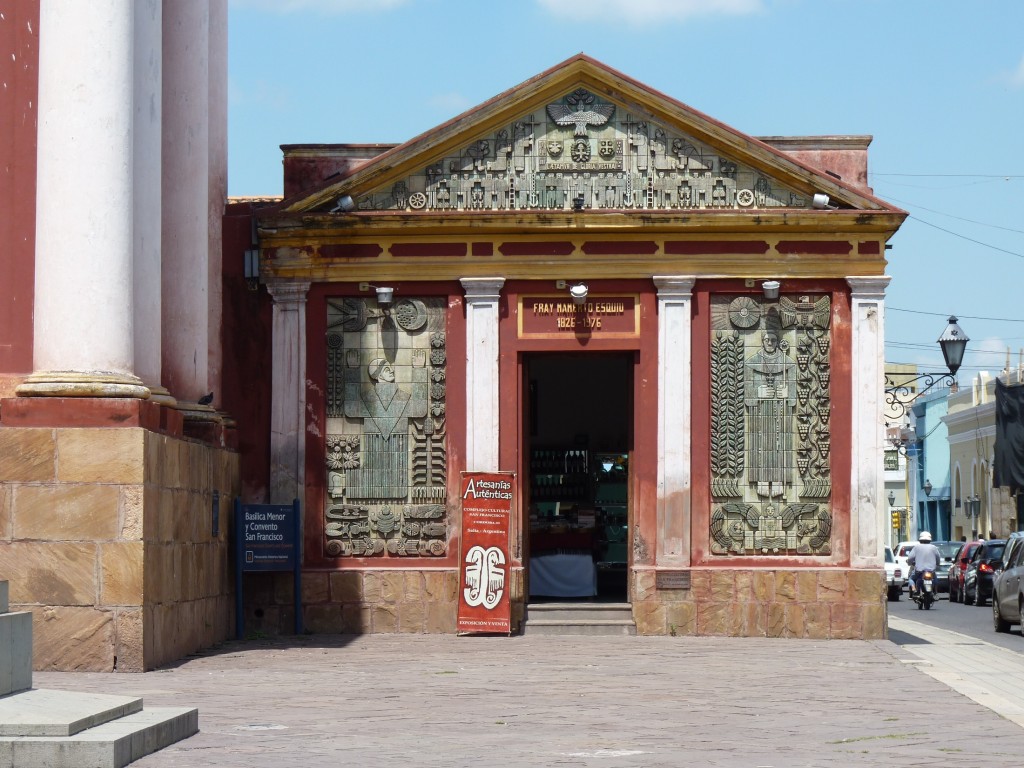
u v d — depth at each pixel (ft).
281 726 43.04
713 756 37.40
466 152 81.15
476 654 68.54
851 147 82.53
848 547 79.87
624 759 36.81
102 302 61.00
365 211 80.74
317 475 80.84
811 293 80.74
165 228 73.46
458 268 80.79
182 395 73.36
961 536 242.37
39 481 58.85
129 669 58.44
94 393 59.52
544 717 45.65
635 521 80.33
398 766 35.47
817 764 36.09
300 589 79.15
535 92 80.28
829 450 80.28
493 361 80.64
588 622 80.23
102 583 58.49
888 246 80.74
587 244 80.69
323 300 81.41
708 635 79.30
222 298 81.41
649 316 80.79
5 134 63.87
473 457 80.38
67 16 61.52
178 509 65.00
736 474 80.28
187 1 74.02
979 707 48.91
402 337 81.25
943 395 259.80
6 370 63.52
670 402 80.23
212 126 81.25
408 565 80.48
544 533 87.35
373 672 59.77
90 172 61.21
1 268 63.72
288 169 83.10
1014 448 197.26
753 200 80.64
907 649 72.90
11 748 34.30
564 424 101.50
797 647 73.82
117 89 61.67
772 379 80.53
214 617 72.84
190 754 37.24
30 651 41.65
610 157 80.89
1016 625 105.50
